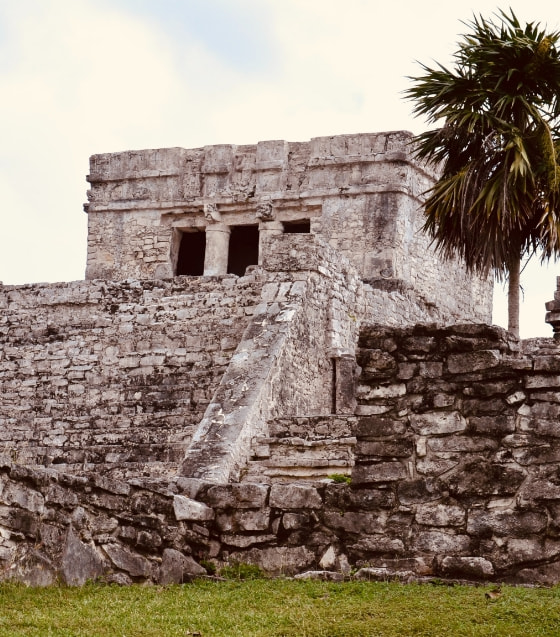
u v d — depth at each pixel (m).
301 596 11.16
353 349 23.41
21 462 22.30
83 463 21.56
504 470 11.55
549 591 10.79
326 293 22.62
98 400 22.80
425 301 28.67
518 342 12.16
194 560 12.62
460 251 21.75
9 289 24.83
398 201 30.56
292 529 12.38
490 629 9.77
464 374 11.84
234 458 18.17
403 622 10.04
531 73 20.77
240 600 11.20
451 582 11.36
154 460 21.14
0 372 24.06
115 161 33.44
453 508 11.64
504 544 11.40
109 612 10.83
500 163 20.88
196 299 22.80
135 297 23.52
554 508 11.34
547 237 20.94
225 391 19.56
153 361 22.59
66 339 23.75
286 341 20.69
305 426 18.88
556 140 21.19
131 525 12.46
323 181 31.28
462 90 21.16
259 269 22.61
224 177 32.44
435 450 11.81
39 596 11.39
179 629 10.23
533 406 11.59
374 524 11.93
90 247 33.34
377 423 12.04
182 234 33.25
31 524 11.94
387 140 30.95
